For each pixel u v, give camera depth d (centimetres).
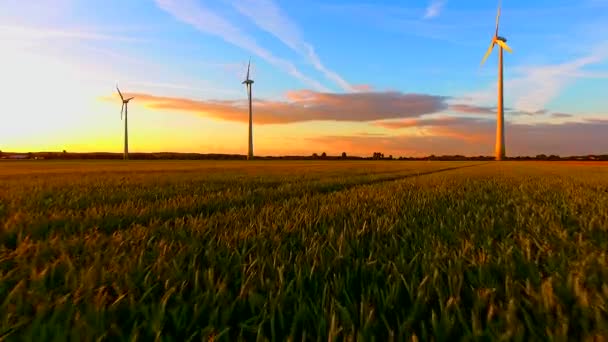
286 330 158
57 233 358
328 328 152
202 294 181
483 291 181
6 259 256
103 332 148
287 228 376
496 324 147
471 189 977
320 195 796
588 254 258
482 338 140
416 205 604
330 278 217
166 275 215
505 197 762
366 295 187
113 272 219
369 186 1118
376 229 372
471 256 257
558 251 277
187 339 148
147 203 638
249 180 1477
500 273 225
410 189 973
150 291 191
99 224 423
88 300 175
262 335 143
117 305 174
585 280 198
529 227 384
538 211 512
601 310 154
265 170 3058
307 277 219
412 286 187
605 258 238
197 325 159
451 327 147
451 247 290
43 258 262
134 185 1146
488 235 336
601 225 386
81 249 296
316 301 181
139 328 151
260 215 480
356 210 521
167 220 448
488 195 811
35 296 181
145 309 164
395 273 213
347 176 1912
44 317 164
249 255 270
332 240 314
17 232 364
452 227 394
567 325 140
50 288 203
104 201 691
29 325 153
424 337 143
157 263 235
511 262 235
